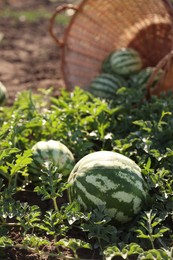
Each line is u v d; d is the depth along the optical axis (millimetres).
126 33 3465
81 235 2207
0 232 2148
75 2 6293
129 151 2455
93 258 2096
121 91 2832
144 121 2611
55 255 2055
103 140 2537
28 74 3934
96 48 3441
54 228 2111
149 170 2248
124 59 3324
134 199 2141
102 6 3322
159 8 3178
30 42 4660
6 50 4445
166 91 2898
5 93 3129
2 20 5352
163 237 2152
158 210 2209
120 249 2041
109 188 2121
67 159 2377
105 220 2092
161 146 2453
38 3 6246
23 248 2100
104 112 2678
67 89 3324
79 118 2682
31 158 2295
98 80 3238
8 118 2809
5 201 2188
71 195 2193
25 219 2203
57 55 4344
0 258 2088
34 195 2430
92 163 2172
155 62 3398
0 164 2256
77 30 3348
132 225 2176
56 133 2600
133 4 3293
